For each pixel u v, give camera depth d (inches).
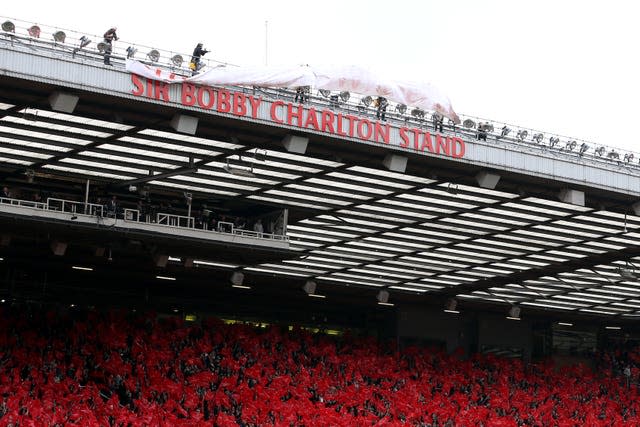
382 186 1878.7
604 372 3430.1
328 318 2977.4
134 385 2137.1
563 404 3043.8
